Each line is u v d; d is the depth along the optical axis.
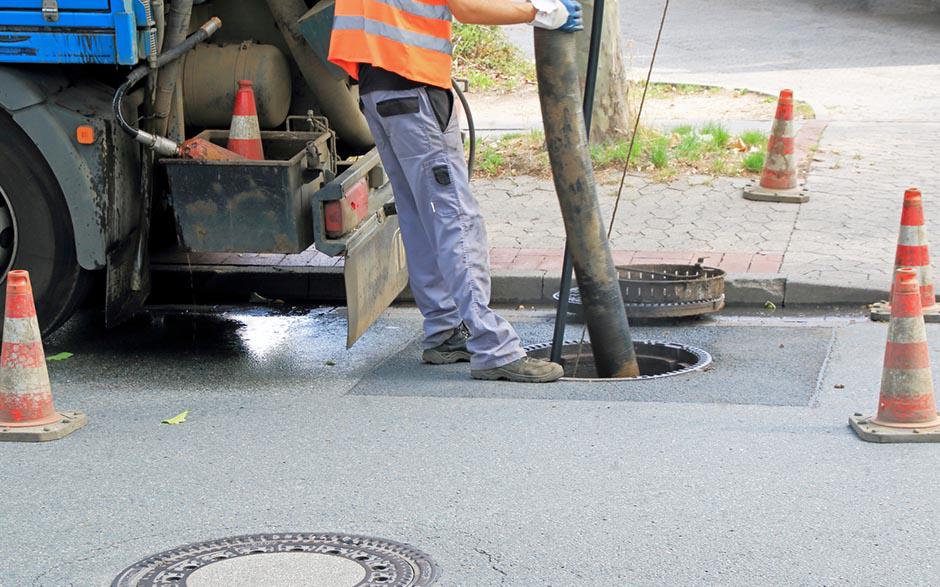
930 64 23.58
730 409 8.01
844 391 8.33
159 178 9.75
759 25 30.14
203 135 10.01
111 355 9.83
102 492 6.89
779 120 13.48
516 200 13.92
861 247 11.82
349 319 8.98
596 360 9.18
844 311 10.71
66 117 8.85
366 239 9.22
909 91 20.41
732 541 6.04
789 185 13.57
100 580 5.83
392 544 6.13
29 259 9.26
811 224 12.62
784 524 6.21
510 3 8.26
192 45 9.23
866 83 21.41
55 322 9.39
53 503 6.75
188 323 10.83
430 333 9.41
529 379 8.78
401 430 7.77
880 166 14.80
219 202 8.94
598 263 9.01
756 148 15.55
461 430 7.73
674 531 6.17
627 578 5.70
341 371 9.27
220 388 8.86
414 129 8.48
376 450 7.42
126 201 9.19
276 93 10.30
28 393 7.86
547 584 5.67
